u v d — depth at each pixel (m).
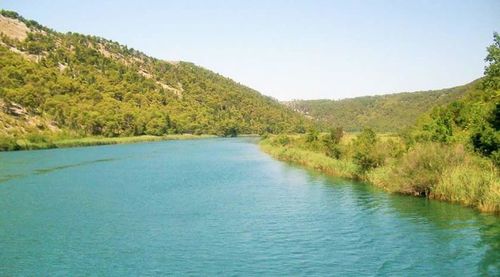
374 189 44.78
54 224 32.84
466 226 29.39
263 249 26.23
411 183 40.09
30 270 23.41
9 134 117.56
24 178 57.62
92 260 24.84
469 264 22.78
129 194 45.34
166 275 22.45
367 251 25.25
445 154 39.91
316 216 33.91
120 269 23.41
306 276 21.84
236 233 29.80
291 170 63.78
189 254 25.61
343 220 32.41
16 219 34.47
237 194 44.72
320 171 61.25
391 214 33.56
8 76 169.38
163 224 32.59
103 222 33.31
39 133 129.50
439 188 37.88
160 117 197.62
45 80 188.12
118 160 83.94
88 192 46.66
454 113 57.66
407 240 27.00
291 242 27.42
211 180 55.56
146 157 91.56
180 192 46.44
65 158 86.25
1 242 28.36
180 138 184.50
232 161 81.50
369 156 50.91
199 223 32.69
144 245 27.47
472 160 38.81
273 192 45.31
